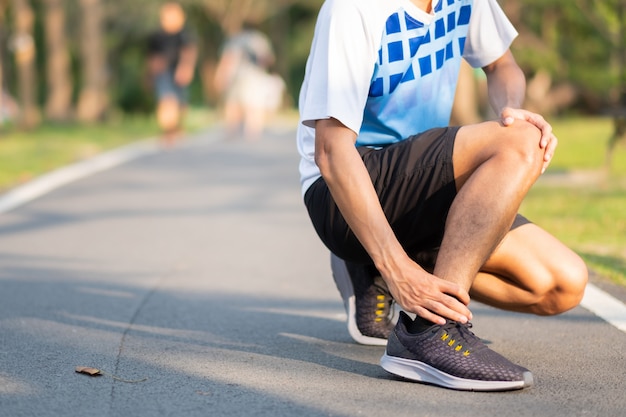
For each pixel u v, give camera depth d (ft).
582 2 45.70
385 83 14.06
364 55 13.55
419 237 14.15
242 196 38.01
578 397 13.33
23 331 17.44
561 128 74.23
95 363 15.21
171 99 66.08
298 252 26.58
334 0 13.69
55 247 27.32
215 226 30.96
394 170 13.74
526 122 13.25
